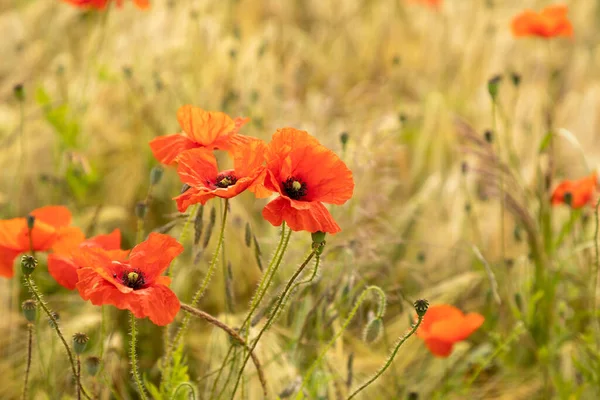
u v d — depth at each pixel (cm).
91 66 269
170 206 231
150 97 258
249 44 298
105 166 253
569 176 263
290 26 371
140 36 288
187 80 270
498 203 234
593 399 197
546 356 198
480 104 301
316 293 189
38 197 236
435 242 228
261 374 172
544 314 202
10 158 239
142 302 159
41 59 304
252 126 243
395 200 253
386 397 197
